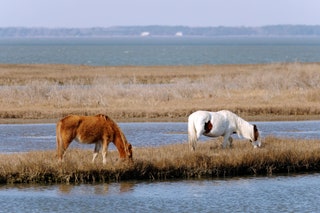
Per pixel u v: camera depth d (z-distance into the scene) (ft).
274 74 627.46
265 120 438.81
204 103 491.72
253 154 272.31
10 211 215.72
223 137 309.01
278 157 273.75
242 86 579.48
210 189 245.65
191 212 216.74
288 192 243.81
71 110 450.30
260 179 261.65
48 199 229.86
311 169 278.05
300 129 399.44
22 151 319.47
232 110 460.14
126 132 384.06
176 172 260.62
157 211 218.18
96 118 252.83
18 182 247.91
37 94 509.35
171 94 524.52
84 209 219.41
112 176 253.03
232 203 228.43
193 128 281.54
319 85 582.76
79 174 250.98
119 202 227.40
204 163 263.49
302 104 483.51
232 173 267.59
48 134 378.94
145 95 512.63
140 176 256.93
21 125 414.41
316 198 236.43
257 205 226.58
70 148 308.40
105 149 253.44
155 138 362.33
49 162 252.83
